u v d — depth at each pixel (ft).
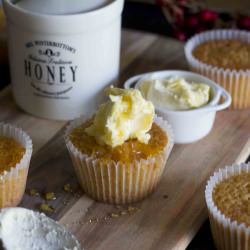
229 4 2.44
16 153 1.43
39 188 1.50
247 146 1.66
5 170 1.38
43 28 1.56
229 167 1.46
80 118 1.55
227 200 1.37
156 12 2.33
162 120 1.55
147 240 1.36
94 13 1.56
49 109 1.69
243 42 1.94
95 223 1.41
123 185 1.44
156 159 1.43
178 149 1.64
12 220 1.30
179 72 1.74
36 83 1.65
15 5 1.59
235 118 1.77
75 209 1.45
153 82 1.64
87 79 1.65
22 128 1.68
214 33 1.95
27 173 1.48
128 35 2.10
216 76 1.79
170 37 2.20
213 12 2.09
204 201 1.47
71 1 1.58
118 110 1.40
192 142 1.67
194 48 1.91
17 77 1.69
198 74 1.75
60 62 1.61
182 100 1.60
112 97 1.41
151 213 1.44
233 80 1.76
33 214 1.33
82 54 1.61
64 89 1.65
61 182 1.52
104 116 1.41
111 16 1.60
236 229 1.31
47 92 1.66
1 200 1.41
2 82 1.90
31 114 1.73
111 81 1.71
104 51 1.64
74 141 1.46
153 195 1.49
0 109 1.75
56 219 1.42
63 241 1.30
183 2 2.15
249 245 1.33
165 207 1.46
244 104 1.80
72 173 1.55
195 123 1.63
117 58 1.71
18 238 1.28
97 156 1.42
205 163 1.60
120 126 1.40
